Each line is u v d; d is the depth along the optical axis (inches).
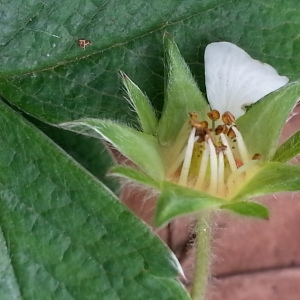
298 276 2.8
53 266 1.8
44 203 1.8
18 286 1.8
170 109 1.8
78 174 1.8
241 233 2.8
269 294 2.8
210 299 2.8
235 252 2.8
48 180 1.8
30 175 1.8
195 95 1.8
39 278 1.8
